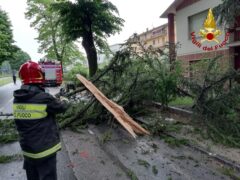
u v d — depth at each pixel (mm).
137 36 9242
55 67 27609
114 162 5242
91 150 5980
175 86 8891
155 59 9172
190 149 5840
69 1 21422
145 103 9172
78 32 22516
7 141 6961
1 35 33250
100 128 7938
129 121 7105
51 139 3287
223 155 5215
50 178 3307
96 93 7578
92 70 22156
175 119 8172
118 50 8961
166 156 5473
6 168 5184
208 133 6371
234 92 6934
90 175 4660
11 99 17422
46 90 3459
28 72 3299
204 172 4621
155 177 4492
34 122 3197
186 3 17797
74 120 8102
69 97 8188
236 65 14102
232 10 9031
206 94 7418
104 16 22344
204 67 8219
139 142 6480
